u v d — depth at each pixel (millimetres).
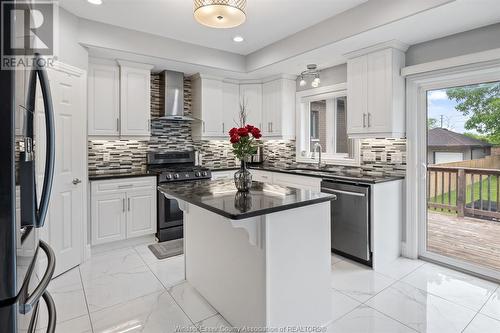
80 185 3064
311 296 1947
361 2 2719
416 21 2492
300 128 4539
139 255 3318
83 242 3109
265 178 4348
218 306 2193
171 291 2496
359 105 3303
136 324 2035
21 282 916
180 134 4613
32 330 1077
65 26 2818
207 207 1723
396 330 1941
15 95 859
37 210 1111
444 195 3117
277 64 3850
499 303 2262
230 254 2033
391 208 3109
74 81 2963
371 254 2936
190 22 3152
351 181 3062
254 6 2783
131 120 3732
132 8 2828
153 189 3750
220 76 4504
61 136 2797
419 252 3189
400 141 3271
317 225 1980
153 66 3936
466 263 2826
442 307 2209
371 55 3166
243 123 4770
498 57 2426
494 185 2779
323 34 3098
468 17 2414
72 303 2289
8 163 848
